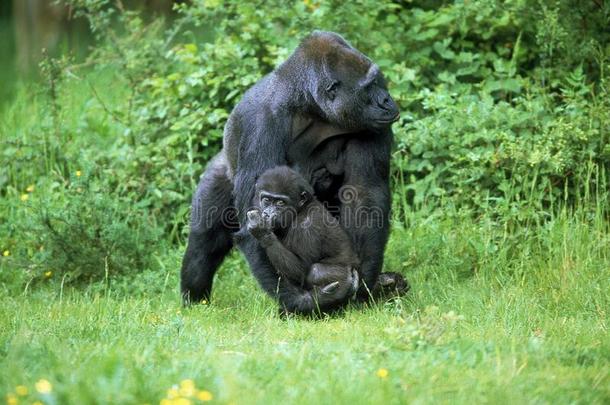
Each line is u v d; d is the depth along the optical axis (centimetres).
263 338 898
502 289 1162
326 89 1020
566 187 1288
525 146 1312
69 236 1340
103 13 1686
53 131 1616
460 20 1509
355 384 685
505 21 1505
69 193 1406
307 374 723
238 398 646
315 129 1069
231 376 668
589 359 795
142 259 1351
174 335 897
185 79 1502
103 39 2167
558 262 1209
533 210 1276
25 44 2377
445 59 1524
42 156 1573
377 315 1008
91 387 675
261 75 1460
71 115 1714
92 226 1347
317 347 825
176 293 1250
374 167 1055
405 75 1435
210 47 1512
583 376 735
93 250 1334
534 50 1533
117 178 1466
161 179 1444
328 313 1041
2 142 1579
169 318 1031
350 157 1057
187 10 1634
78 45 2295
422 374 720
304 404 646
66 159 1562
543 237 1252
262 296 1172
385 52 1471
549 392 691
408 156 1395
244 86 1471
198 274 1171
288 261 1025
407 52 1510
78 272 1319
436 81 1509
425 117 1427
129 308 1100
